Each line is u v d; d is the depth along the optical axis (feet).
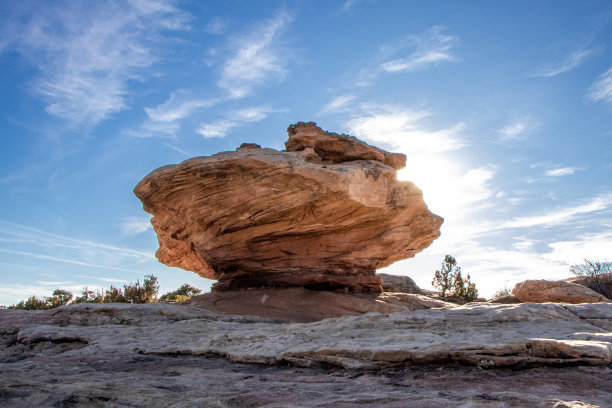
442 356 25.54
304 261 68.03
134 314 48.26
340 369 26.94
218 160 61.98
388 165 74.43
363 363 26.43
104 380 23.88
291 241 68.18
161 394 20.70
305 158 66.44
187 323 44.14
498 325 32.40
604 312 35.04
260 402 19.51
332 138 71.56
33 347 38.86
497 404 17.58
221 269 73.26
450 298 90.79
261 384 23.72
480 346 25.44
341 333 32.96
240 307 62.49
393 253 70.13
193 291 139.74
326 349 28.30
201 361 31.60
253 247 67.77
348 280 68.44
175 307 51.47
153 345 36.24
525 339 26.27
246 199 62.18
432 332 31.07
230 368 29.07
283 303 63.41
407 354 25.95
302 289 67.31
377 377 24.38
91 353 34.22
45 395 19.34
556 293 72.90
